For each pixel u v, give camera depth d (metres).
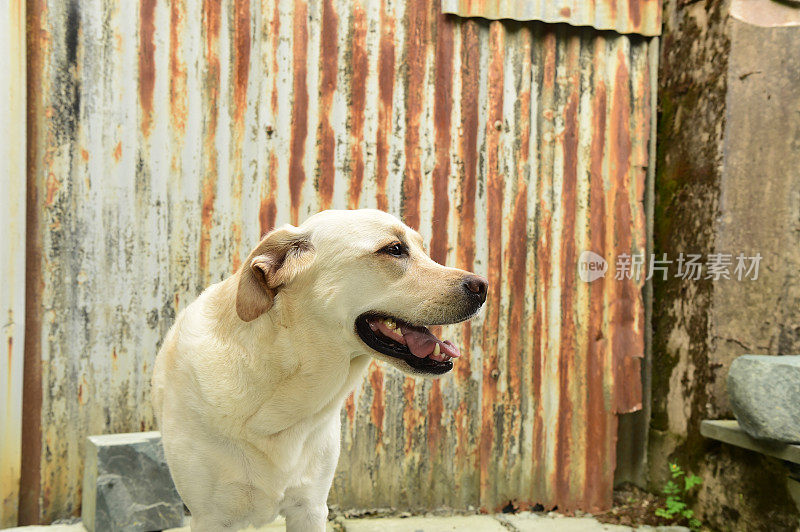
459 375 3.79
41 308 3.18
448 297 2.08
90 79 3.24
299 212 3.58
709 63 3.78
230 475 2.19
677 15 4.06
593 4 3.91
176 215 3.41
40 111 3.15
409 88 3.71
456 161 3.79
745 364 3.16
